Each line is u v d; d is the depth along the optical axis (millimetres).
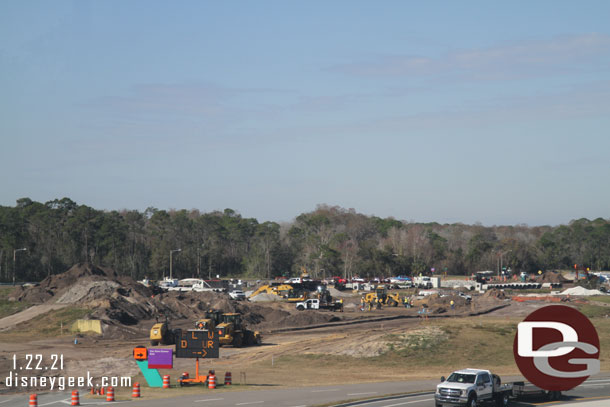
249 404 63438
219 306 171250
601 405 66062
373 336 121438
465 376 63000
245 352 112000
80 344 123250
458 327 128000
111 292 166750
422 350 108875
